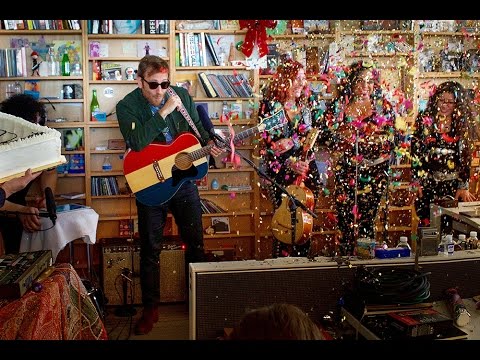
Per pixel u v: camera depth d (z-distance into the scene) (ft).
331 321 7.38
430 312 7.14
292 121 13.70
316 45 16.56
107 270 13.78
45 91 15.72
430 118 14.84
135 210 16.28
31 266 7.22
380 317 7.09
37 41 15.53
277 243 13.76
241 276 7.18
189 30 15.89
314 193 14.11
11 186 6.53
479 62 17.12
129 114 12.17
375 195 14.73
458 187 14.78
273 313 4.65
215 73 16.38
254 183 16.38
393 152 16.12
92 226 12.12
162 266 13.96
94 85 15.92
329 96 16.21
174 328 12.64
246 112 16.25
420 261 7.71
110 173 15.79
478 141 16.74
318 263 7.40
